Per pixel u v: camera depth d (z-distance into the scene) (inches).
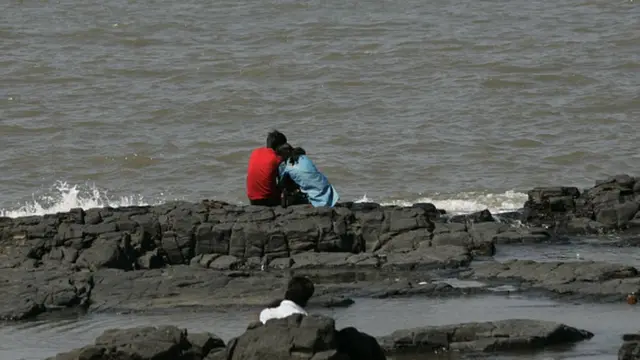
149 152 4168.3
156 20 6254.9
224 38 5900.6
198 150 4180.6
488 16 6230.3
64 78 5147.6
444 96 4820.4
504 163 3998.5
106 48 5757.9
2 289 2375.7
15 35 5959.6
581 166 3961.6
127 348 1851.6
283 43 5772.6
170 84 5059.1
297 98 4817.9
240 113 4643.2
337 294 2361.0
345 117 4571.9
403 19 6195.9
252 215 2716.5
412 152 4119.1
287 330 1758.1
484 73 5128.0
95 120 4542.3
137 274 2459.4
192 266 2591.0
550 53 5433.1
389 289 2374.5
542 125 4421.8
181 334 1897.1
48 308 2327.8
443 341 1989.4
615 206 2898.6
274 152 2861.7
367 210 2815.0
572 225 2881.4
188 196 3735.2
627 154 4065.0
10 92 4945.9
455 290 2363.4
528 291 2356.1
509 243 2770.7
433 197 3595.0
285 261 2603.3
